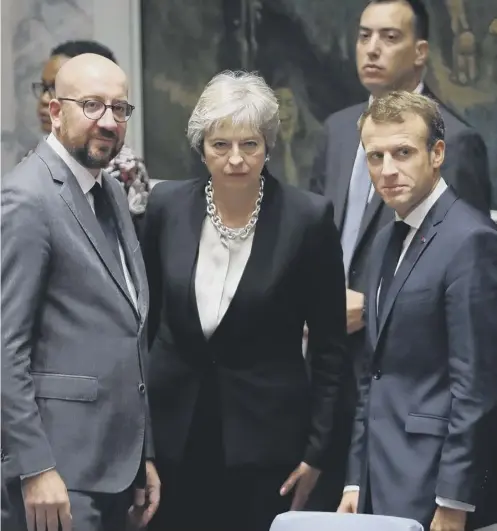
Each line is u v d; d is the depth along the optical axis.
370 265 12.91
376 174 12.27
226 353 13.17
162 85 17.64
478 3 16.67
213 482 13.38
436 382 12.01
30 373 11.81
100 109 12.08
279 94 17.50
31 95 16.61
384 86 16.53
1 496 11.92
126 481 12.12
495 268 11.77
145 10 17.53
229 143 12.67
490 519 12.05
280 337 13.28
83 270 11.88
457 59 16.77
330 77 17.30
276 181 13.44
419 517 11.91
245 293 12.94
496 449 11.98
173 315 13.22
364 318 14.95
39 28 16.84
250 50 17.64
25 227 11.55
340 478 13.97
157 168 17.75
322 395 13.49
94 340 11.95
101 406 11.95
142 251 13.56
